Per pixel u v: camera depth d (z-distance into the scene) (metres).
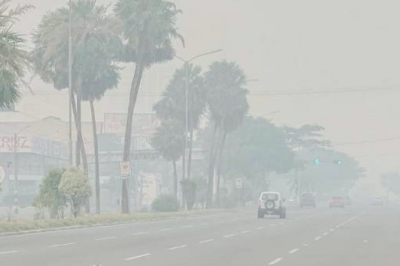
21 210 114.88
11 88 50.50
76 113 93.25
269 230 62.59
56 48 91.94
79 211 74.56
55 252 38.09
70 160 74.06
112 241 47.22
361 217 97.25
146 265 31.34
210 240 48.91
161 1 96.50
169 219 88.38
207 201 135.25
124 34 95.69
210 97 140.00
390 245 45.06
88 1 94.56
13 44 50.69
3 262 32.34
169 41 97.56
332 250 40.81
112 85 98.31
